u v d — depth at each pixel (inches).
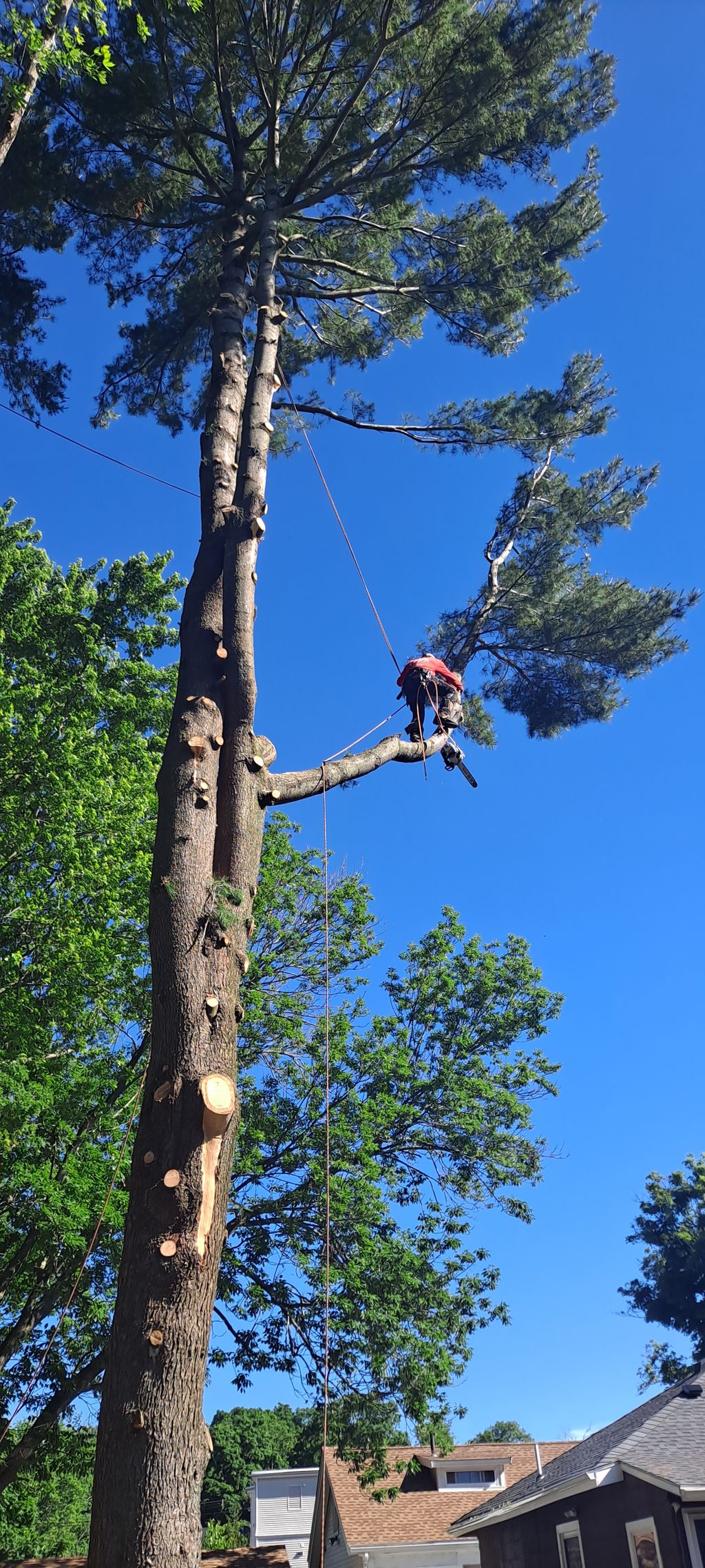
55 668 624.1
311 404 552.1
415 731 335.3
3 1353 512.7
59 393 490.3
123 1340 152.9
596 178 483.8
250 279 437.1
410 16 391.9
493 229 474.3
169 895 191.9
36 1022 494.0
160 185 475.5
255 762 218.7
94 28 380.8
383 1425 522.3
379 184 442.3
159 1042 179.2
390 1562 852.0
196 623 239.9
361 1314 528.1
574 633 463.8
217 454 279.3
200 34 384.2
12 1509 585.0
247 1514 1952.5
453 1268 577.9
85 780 535.5
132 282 534.9
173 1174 163.0
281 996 646.5
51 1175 471.5
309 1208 570.6
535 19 417.4
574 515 459.2
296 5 377.1
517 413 475.8
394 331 528.7
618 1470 507.2
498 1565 674.8
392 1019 665.0
